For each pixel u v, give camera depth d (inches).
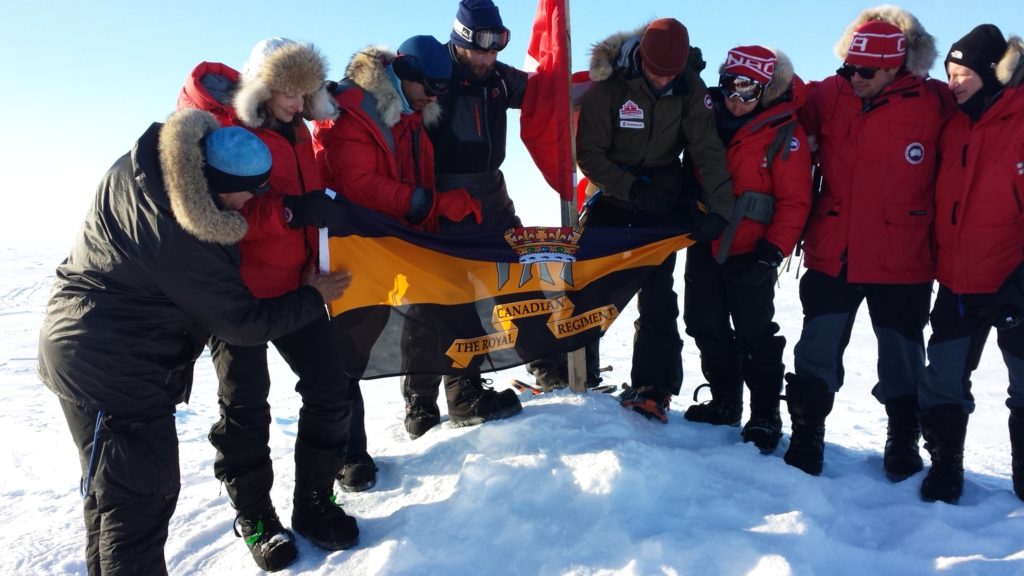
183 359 100.9
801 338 139.6
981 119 122.6
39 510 150.4
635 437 134.3
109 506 92.5
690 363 383.2
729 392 155.0
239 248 107.3
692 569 99.3
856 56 128.4
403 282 133.2
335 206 105.3
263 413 112.1
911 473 138.3
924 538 111.7
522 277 141.9
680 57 130.1
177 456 98.6
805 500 119.6
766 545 102.7
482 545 108.9
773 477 125.6
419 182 137.3
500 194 150.2
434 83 128.1
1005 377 361.1
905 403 142.7
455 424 147.1
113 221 91.7
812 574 98.2
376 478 134.5
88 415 92.2
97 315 91.2
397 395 285.3
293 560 111.7
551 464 123.7
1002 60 118.6
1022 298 115.8
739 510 113.7
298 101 104.9
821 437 138.6
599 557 103.7
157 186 89.5
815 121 141.1
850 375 366.9
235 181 91.7
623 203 152.2
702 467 126.1
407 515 118.2
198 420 243.8
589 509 114.4
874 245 132.3
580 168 147.6
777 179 137.0
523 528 110.5
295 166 110.3
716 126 145.5
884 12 132.6
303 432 114.8
